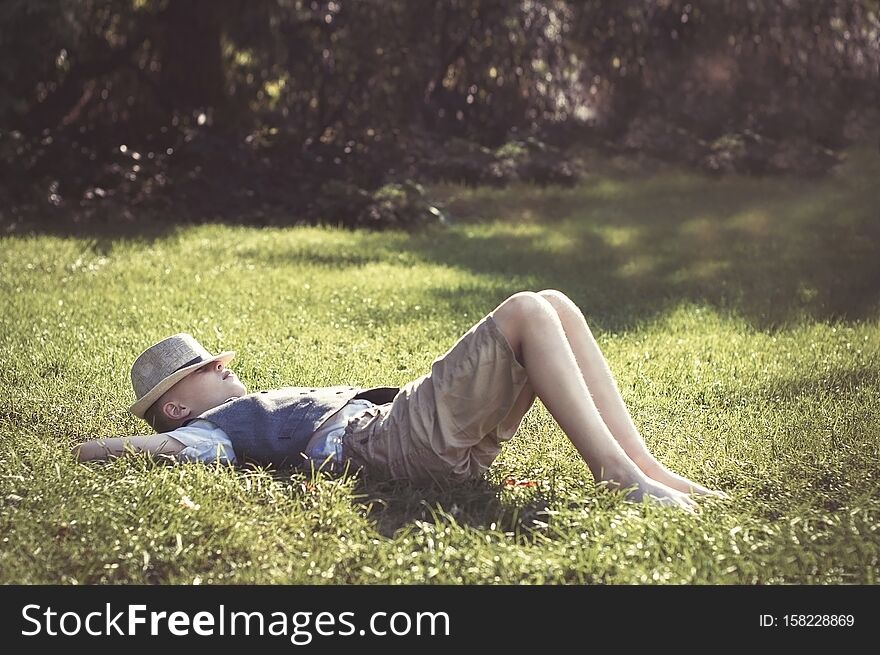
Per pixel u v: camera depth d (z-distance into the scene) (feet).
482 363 11.81
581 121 76.43
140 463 12.28
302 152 56.75
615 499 11.11
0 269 30.91
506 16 70.85
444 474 12.25
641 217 52.29
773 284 30.99
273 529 10.71
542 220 53.72
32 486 11.59
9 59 47.98
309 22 60.80
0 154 48.32
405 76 64.80
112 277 29.96
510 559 9.61
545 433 14.76
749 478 12.44
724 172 67.10
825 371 18.49
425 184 60.49
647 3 74.33
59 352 18.95
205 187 53.21
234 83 62.85
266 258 36.32
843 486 12.14
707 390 17.51
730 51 76.07
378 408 12.99
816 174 66.08
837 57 77.10
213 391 13.42
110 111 61.62
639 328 23.47
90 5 55.21
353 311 25.14
